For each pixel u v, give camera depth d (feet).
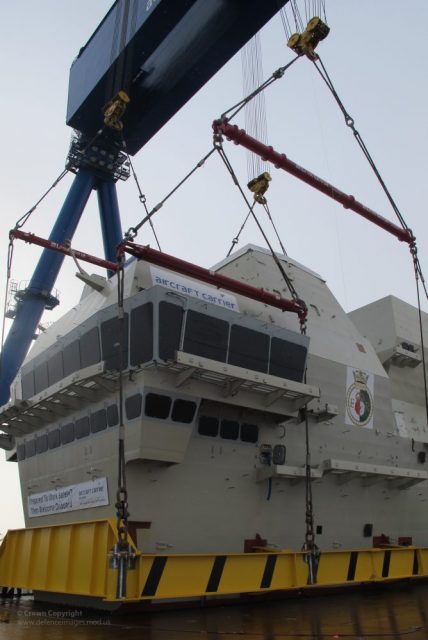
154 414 61.26
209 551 64.69
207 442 67.92
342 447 81.25
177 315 61.93
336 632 43.55
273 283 82.84
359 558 73.10
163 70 130.93
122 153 161.99
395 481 87.51
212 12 117.50
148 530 60.95
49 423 78.13
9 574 72.13
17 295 148.77
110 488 63.87
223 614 55.06
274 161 68.23
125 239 62.23
